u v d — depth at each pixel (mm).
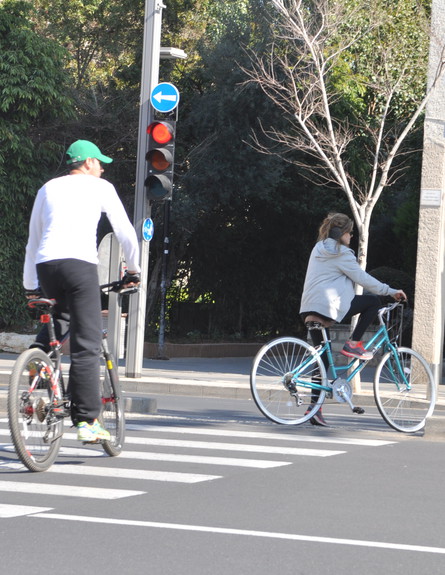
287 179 68625
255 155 65625
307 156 69562
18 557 11734
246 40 64312
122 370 44781
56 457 18000
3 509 14281
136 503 14859
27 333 62406
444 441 23062
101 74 74875
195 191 66188
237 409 32188
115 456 18984
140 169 40344
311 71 46000
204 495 15555
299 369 24047
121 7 72500
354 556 12195
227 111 64750
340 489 16344
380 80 48438
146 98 40312
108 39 73312
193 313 76312
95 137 67500
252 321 79562
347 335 53188
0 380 39500
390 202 78562
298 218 76688
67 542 12469
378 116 63000
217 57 64438
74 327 17266
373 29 55750
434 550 12656
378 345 24406
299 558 11992
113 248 35062
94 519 13734
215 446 20594
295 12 44469
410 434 24375
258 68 63281
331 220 24047
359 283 23812
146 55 40375
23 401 16828
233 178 65625
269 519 14000
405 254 67938
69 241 17016
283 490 16094
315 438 22219
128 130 66812
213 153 65938
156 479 16844
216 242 75250
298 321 81125
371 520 14195
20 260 62594
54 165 66062
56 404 17406
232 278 77750
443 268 46594
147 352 60375
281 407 24016
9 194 61688
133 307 40812
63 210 17141
